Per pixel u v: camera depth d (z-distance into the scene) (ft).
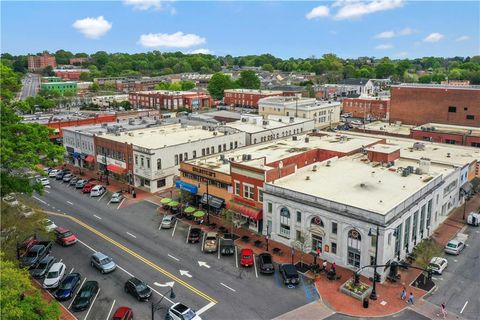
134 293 141.08
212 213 216.33
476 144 286.05
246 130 320.29
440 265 154.30
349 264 157.69
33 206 170.71
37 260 163.22
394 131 337.52
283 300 139.03
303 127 362.12
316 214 163.73
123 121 374.43
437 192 187.01
